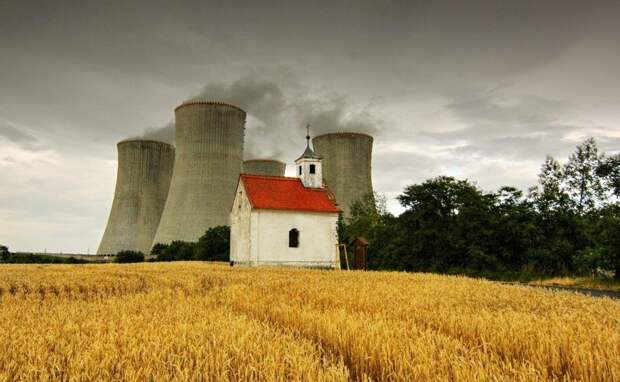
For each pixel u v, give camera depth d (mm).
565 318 8898
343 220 59719
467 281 19781
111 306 10406
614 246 25391
